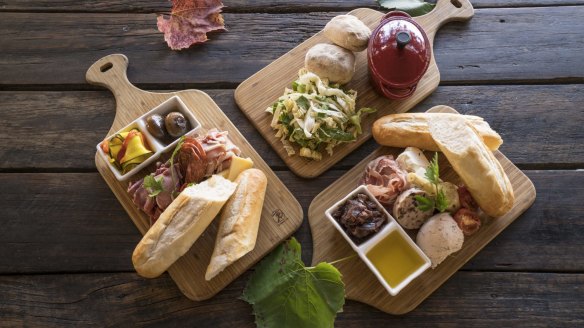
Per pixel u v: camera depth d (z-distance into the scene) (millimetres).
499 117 1136
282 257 1039
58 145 1126
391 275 1012
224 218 1015
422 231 1010
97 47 1182
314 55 1078
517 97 1146
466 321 1035
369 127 1110
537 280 1052
